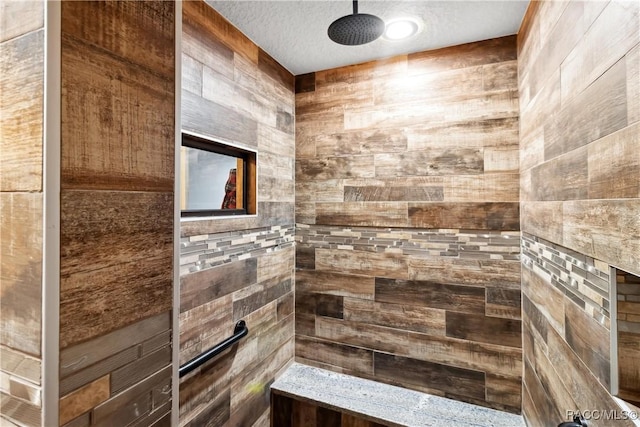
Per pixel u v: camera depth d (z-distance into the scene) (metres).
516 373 1.44
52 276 0.38
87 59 0.41
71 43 0.39
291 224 1.86
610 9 0.68
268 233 1.65
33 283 0.39
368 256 1.73
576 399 0.85
